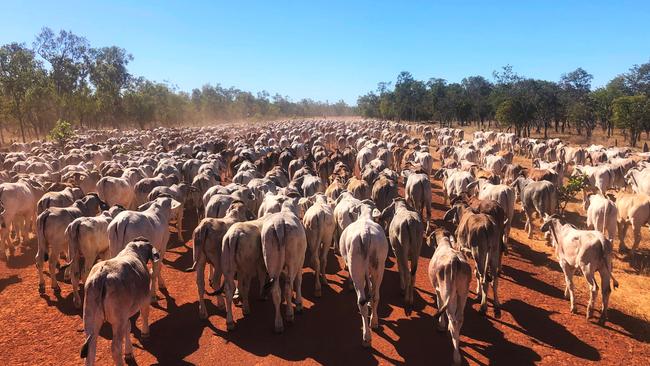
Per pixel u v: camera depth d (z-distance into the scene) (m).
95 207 15.45
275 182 21.44
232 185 17.80
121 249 11.46
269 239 10.49
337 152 32.03
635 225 15.61
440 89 103.12
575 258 11.38
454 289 9.02
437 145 53.16
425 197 17.81
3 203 15.30
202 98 147.62
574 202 23.91
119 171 21.92
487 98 93.69
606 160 32.78
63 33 77.38
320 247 13.55
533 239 17.66
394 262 15.26
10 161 26.94
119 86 90.19
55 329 10.81
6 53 55.56
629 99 56.91
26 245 16.70
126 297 8.39
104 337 10.46
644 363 9.42
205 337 10.39
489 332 10.64
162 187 16.84
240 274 11.19
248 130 74.00
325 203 14.32
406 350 9.88
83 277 12.41
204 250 11.04
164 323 11.02
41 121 66.88
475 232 11.51
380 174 21.28
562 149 35.91
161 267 13.77
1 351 9.84
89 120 82.00
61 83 76.88
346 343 10.17
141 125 87.25
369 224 10.82
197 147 36.00
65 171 24.08
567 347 10.02
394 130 73.00
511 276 13.98
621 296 12.61
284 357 9.61
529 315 11.47
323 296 12.63
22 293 12.74
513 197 16.47
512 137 47.25
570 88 86.25
